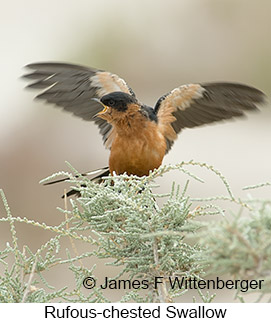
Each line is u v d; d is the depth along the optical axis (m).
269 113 21.22
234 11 22.94
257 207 5.01
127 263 6.64
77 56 22.33
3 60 22.59
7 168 17.52
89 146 18.39
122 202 6.66
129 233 6.39
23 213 16.44
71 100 10.27
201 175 18.30
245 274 4.61
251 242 4.60
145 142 9.53
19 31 23.73
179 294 6.45
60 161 17.97
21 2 25.16
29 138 18.36
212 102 10.02
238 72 22.20
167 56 22.31
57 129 18.75
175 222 6.46
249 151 19.80
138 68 22.06
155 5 22.98
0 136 18.33
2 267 12.98
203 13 23.02
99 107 10.38
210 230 4.63
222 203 16.38
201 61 22.28
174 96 10.02
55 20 23.83
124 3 23.17
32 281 6.82
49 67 9.89
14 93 20.92
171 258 6.46
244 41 22.55
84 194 6.98
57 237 6.61
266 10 22.75
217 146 20.05
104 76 9.98
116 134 9.64
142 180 6.76
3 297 6.56
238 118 10.13
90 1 23.77
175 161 19.19
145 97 21.64
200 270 6.55
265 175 18.70
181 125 10.27
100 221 6.82
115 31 22.50
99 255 6.62
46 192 17.08
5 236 15.85
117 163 9.62
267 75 22.09
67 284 13.60
